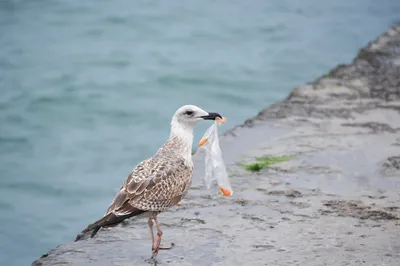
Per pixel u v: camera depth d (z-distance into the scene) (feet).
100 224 27.63
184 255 29.09
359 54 62.59
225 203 34.04
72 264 28.45
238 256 28.91
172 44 101.30
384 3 126.00
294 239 30.32
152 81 86.38
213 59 94.58
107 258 28.94
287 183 36.42
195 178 37.04
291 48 100.27
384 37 68.23
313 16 117.50
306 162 39.24
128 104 78.89
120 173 61.46
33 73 89.20
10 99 80.84
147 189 28.58
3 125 73.97
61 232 50.83
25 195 57.36
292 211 33.14
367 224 31.73
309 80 87.25
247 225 31.73
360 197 34.73
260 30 108.88
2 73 89.30
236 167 38.58
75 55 96.48
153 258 28.89
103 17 112.98
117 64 92.63
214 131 32.27
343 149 41.16
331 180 36.86
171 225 31.78
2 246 48.78
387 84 54.13
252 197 34.71
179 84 85.25
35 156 65.77
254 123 45.78
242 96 81.25
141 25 109.50
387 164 38.73
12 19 112.37
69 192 57.31
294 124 45.52
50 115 76.79
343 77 55.98
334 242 30.01
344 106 49.08
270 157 39.93
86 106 78.43
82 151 66.49
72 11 115.65
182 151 31.07
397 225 31.58
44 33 106.22
